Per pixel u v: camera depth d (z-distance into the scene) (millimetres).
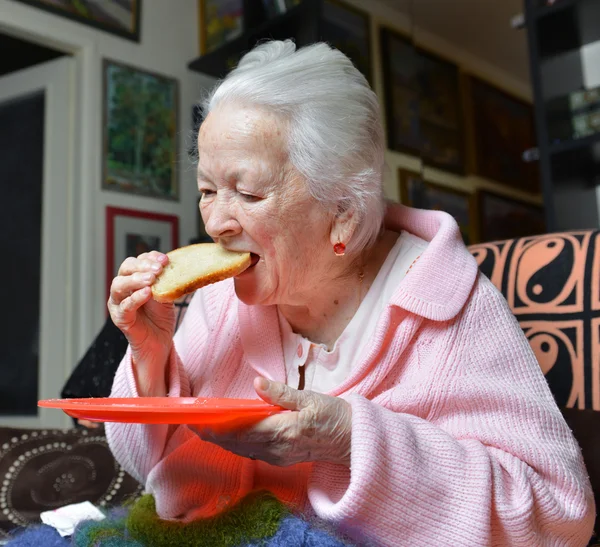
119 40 3010
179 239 3129
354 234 847
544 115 2234
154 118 3104
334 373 884
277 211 772
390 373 842
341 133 795
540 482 741
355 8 2971
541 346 1116
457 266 863
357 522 666
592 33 2314
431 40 3557
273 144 763
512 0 3271
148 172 3047
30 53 3018
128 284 788
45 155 2830
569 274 1136
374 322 872
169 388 897
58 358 2721
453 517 677
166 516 862
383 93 3039
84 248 2783
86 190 2809
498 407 790
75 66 2865
